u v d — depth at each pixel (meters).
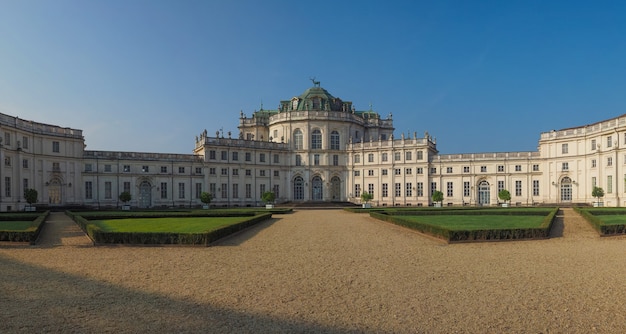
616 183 79.31
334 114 113.62
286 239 32.50
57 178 83.06
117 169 90.81
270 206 89.81
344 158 114.06
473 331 12.02
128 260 23.30
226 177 102.88
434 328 12.26
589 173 87.06
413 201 104.88
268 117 122.75
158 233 28.78
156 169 95.06
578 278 18.33
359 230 39.06
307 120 112.12
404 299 15.15
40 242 30.94
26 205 73.88
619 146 79.06
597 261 22.38
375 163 109.81
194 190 99.00
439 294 15.80
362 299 15.20
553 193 93.62
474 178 101.31
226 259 23.50
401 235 34.84
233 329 12.20
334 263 22.16
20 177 74.38
